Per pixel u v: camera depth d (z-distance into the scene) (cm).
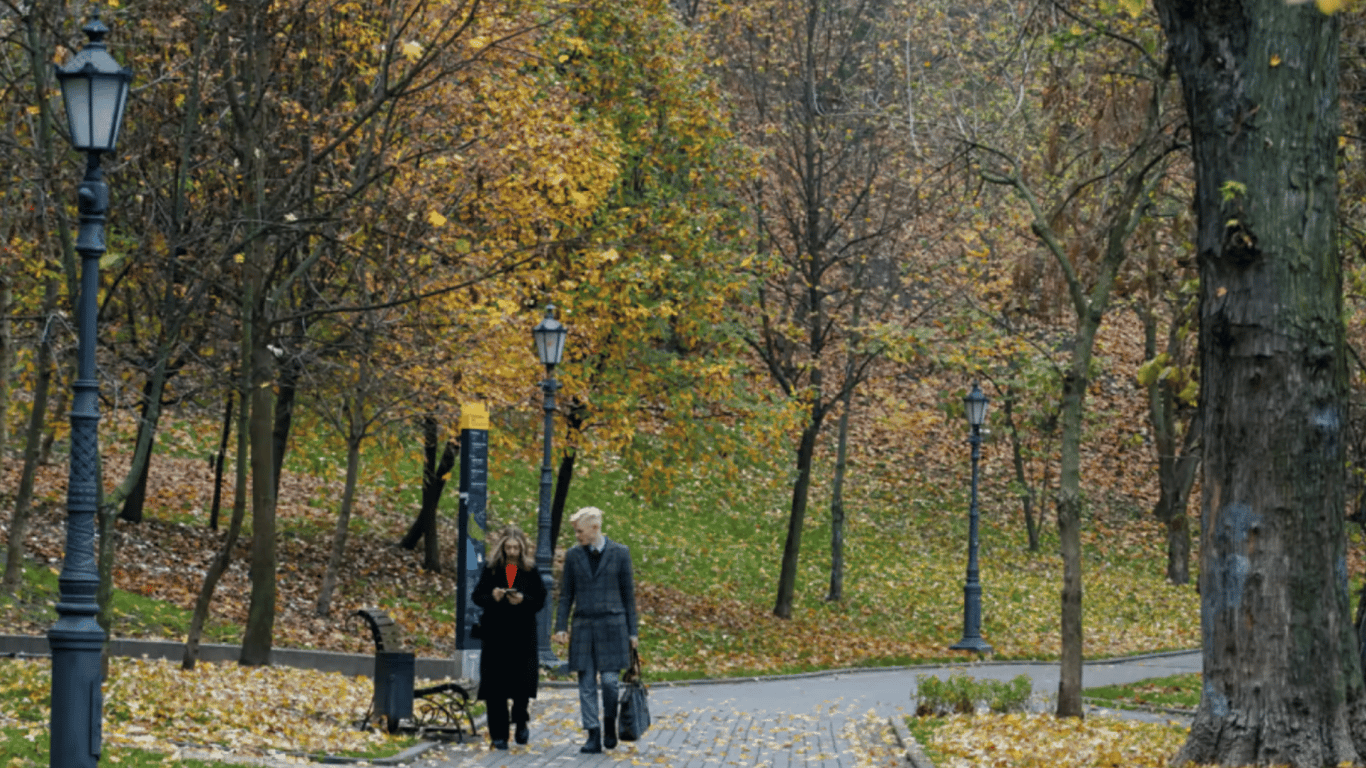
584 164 1925
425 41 1672
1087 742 1295
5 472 2725
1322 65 1095
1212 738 1094
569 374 2503
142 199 1528
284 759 1100
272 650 1923
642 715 1320
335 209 1495
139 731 1151
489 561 1316
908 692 2152
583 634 1302
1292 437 1079
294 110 1691
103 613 1419
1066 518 1557
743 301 2803
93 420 892
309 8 1684
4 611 1834
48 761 964
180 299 1628
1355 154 1570
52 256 1499
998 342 2667
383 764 1149
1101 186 1673
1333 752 1060
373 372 2025
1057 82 1548
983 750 1284
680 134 2706
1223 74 1095
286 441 2622
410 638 2352
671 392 2689
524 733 1336
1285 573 1078
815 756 1338
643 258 2452
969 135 1677
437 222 1459
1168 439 3941
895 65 2242
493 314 1864
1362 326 1709
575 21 2505
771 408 2711
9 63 1489
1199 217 1124
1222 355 1105
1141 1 1058
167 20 1462
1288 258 1078
